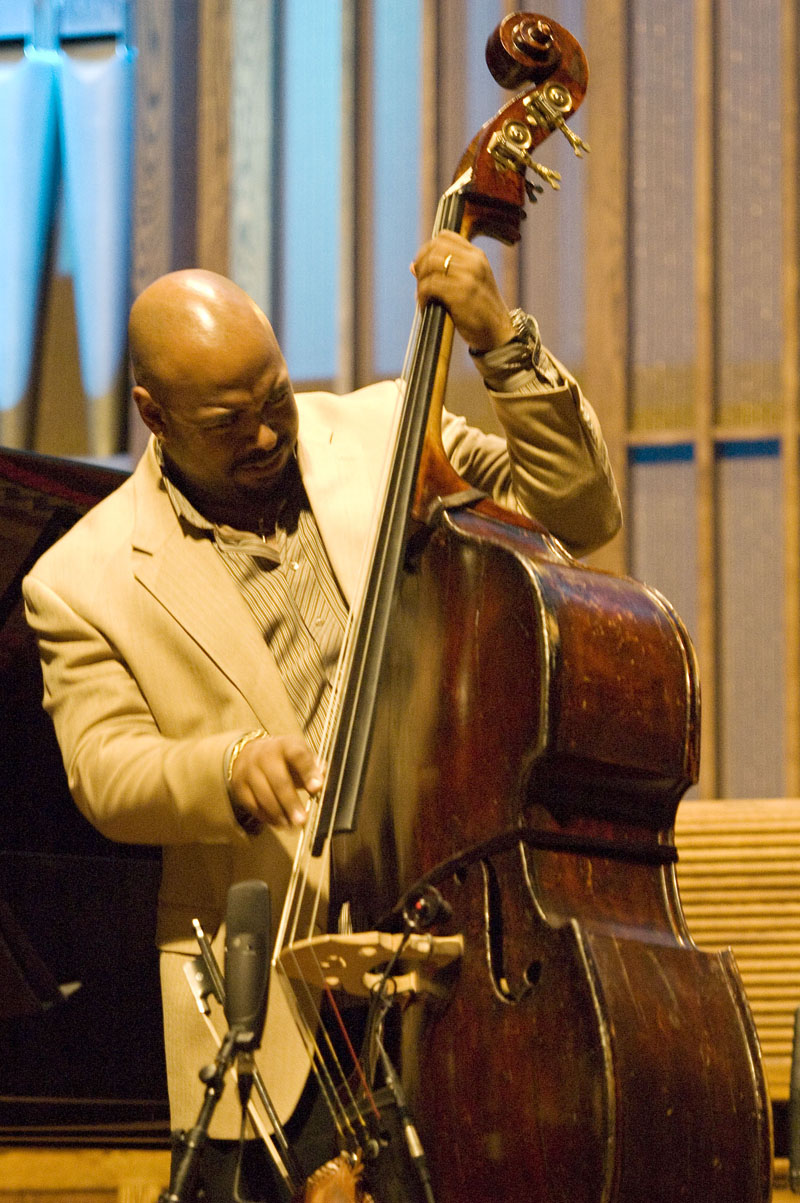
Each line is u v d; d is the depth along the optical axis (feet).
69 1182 18.57
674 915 12.75
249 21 48.62
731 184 43.50
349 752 12.80
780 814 20.53
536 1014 11.72
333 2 48.26
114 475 18.54
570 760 12.48
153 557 14.66
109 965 19.04
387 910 13.08
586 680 12.50
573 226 44.80
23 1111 18.54
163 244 49.24
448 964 12.26
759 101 43.50
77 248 50.55
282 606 14.56
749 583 41.86
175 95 49.80
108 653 14.58
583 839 12.49
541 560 13.21
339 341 47.06
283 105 48.42
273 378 14.03
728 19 43.98
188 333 13.92
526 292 45.01
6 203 50.90
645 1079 11.41
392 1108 12.26
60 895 18.86
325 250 47.75
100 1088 18.84
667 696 12.94
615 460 43.11
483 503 14.01
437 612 13.26
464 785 12.69
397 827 13.12
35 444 50.75
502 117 15.43
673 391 43.50
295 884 13.56
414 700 13.25
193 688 14.33
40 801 18.90
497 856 12.35
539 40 15.48
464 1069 12.01
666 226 44.06
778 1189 17.46
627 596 13.25
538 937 11.93
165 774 13.24
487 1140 11.82
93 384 50.03
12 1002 18.31
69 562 15.02
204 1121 11.02
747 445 42.45
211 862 14.10
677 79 44.37
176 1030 13.89
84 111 50.62
